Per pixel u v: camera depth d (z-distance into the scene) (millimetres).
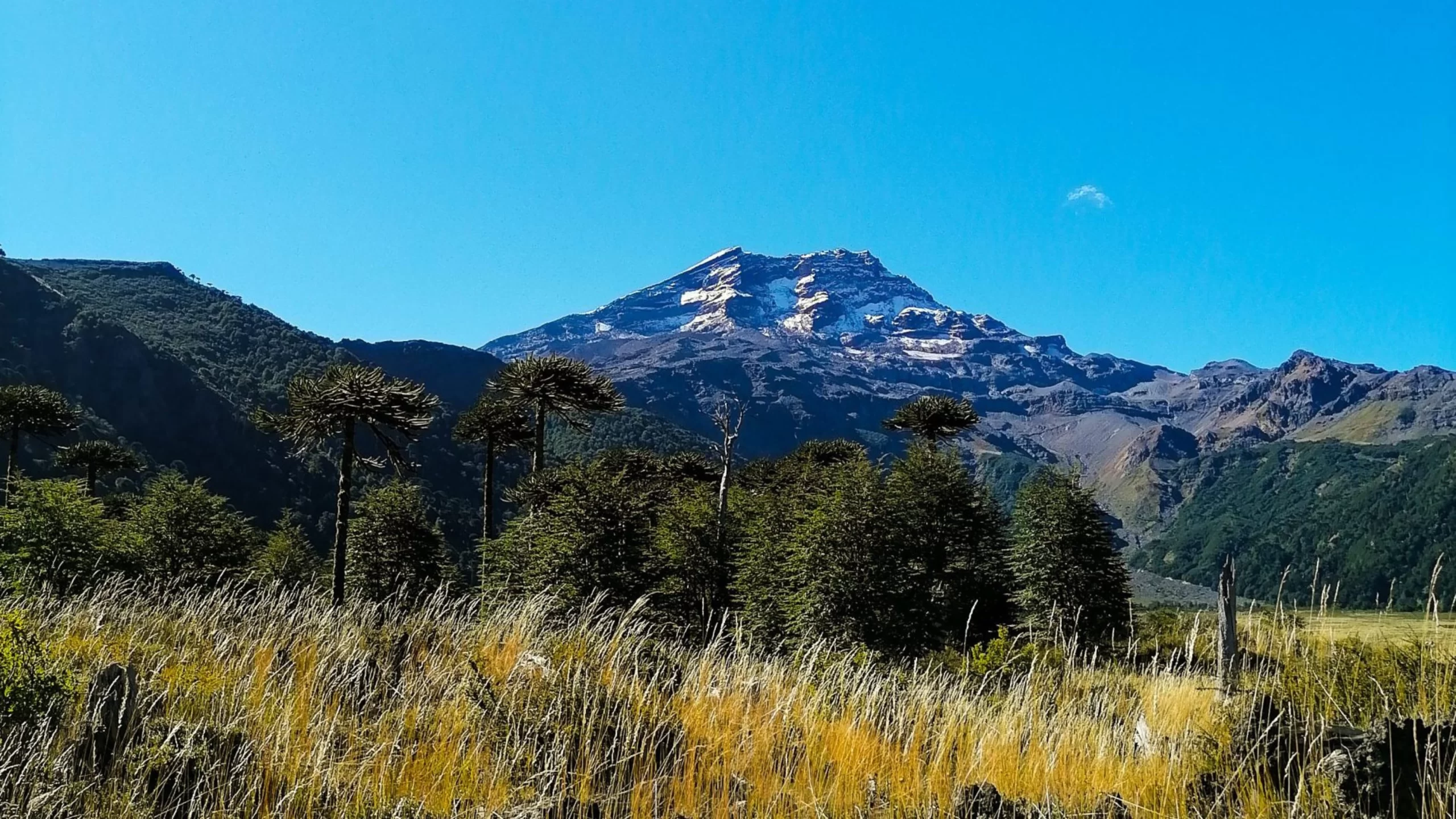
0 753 4379
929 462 51719
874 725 6613
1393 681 4969
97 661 6332
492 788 5121
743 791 5336
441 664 7391
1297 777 4547
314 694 6430
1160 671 7426
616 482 39250
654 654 7770
